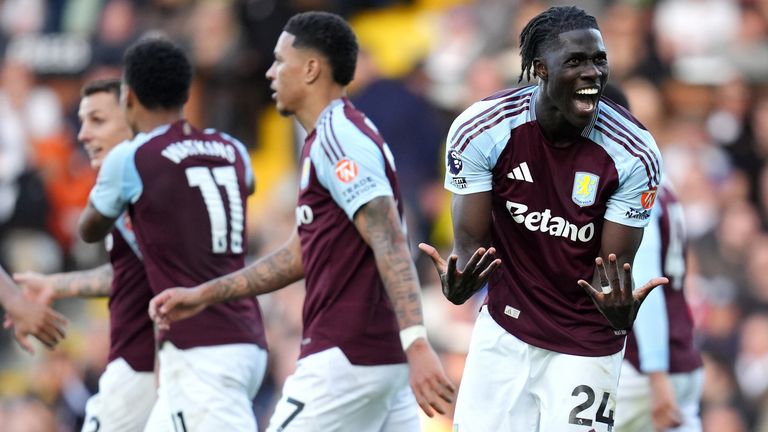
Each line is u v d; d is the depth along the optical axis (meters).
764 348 38.53
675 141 43.78
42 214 46.25
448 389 20.30
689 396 26.34
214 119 47.84
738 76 45.47
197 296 21.78
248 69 48.03
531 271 19.33
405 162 42.84
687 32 46.44
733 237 41.06
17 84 49.84
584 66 17.89
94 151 25.34
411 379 20.48
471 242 19.11
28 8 51.75
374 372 21.48
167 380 22.97
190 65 24.00
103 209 23.33
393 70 47.22
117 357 24.52
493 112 18.80
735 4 46.72
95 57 49.50
